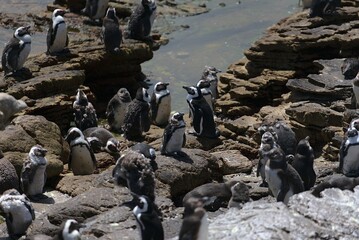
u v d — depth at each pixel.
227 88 30.50
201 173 21.72
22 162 23.02
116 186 19.67
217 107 29.16
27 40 28.06
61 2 37.56
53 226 18.73
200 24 37.72
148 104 26.73
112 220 17.91
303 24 31.25
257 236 15.30
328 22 31.66
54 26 29.83
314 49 29.89
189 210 14.21
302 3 38.06
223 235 15.41
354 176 21.81
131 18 32.84
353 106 25.64
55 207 19.14
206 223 14.03
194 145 25.02
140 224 15.75
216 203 18.86
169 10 39.09
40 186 21.77
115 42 31.11
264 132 23.66
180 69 33.44
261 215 16.02
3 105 25.50
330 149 24.56
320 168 22.59
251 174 23.52
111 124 28.16
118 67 31.72
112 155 24.70
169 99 27.59
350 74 27.33
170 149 22.08
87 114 26.94
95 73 31.47
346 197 16.70
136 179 18.77
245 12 39.03
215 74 29.28
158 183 21.02
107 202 19.06
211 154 22.97
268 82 29.11
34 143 23.94
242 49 34.91
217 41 35.78
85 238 17.44
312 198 16.64
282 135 23.77
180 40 36.03
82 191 21.91
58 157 24.03
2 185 21.80
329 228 15.74
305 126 25.75
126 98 27.75
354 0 33.44
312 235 15.41
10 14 37.19
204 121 25.19
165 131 22.03
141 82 32.50
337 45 30.06
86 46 31.27
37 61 29.56
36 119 24.70
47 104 27.11
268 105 29.16
